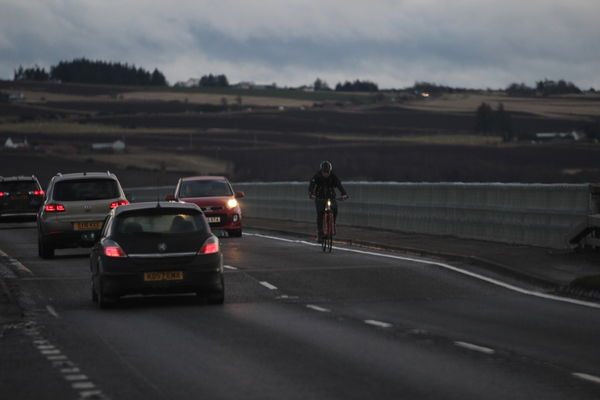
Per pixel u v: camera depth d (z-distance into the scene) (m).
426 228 82.12
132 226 44.28
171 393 25.28
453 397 24.47
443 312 40.41
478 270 56.06
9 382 27.05
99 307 43.88
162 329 36.75
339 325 37.06
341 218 99.81
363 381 26.52
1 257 71.38
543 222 64.62
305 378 26.98
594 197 59.59
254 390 25.52
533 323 37.12
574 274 50.47
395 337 34.03
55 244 69.62
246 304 44.03
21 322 39.03
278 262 62.47
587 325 36.53
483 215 73.00
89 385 26.44
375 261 62.16
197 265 43.78
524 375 27.19
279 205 116.88
